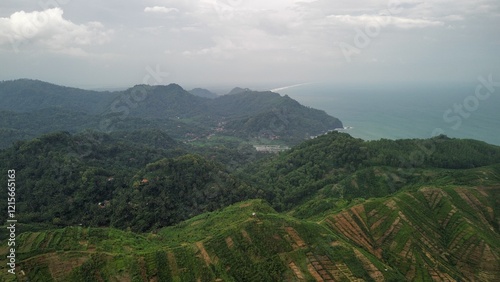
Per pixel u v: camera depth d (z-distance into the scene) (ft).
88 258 236.43
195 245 257.75
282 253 245.86
